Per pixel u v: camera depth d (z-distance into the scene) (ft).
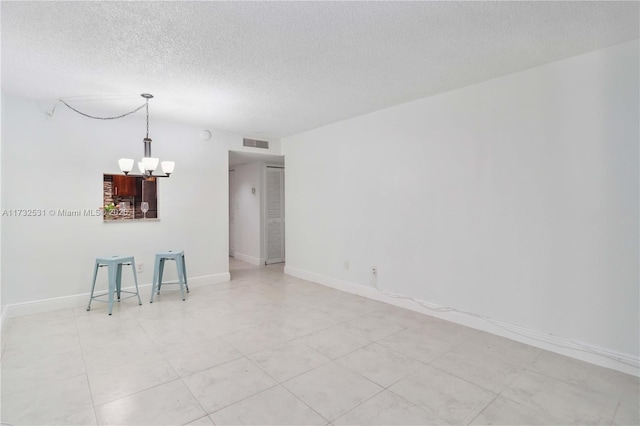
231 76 9.80
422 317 11.73
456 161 11.07
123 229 13.94
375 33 7.43
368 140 13.98
